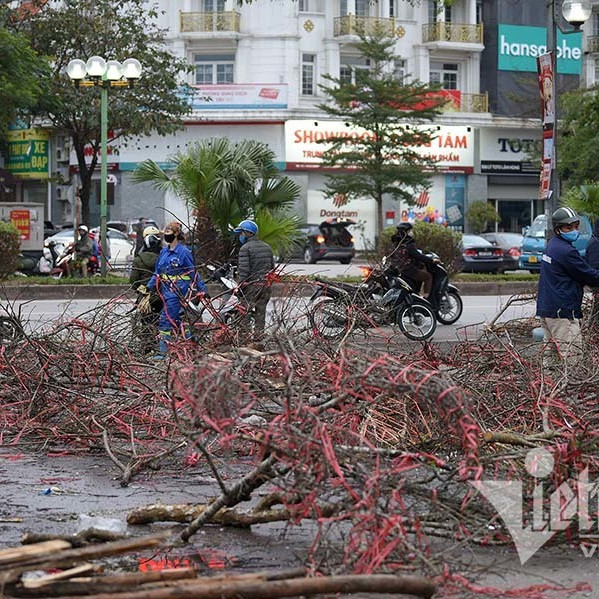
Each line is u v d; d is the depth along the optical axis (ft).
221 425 26.84
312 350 46.93
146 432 44.45
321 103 271.08
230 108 266.57
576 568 28.66
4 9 216.95
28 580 23.73
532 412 38.99
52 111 221.46
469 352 45.80
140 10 231.09
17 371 46.93
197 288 65.82
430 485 32.53
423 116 241.76
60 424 46.19
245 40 270.87
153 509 32.42
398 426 39.27
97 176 271.90
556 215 57.11
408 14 283.59
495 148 287.48
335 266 205.36
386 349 48.52
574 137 184.75
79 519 32.24
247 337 53.11
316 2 275.18
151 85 226.58
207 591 21.66
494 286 147.74
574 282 56.65
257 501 35.47
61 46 221.25
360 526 25.44
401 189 257.55
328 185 248.11
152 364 47.44
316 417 27.12
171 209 266.36
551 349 45.14
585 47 300.40
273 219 113.80
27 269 161.38
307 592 22.07
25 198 288.30
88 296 131.85
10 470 40.93
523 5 290.56
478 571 26.55
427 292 90.53
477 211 279.08
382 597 25.21
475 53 290.35
